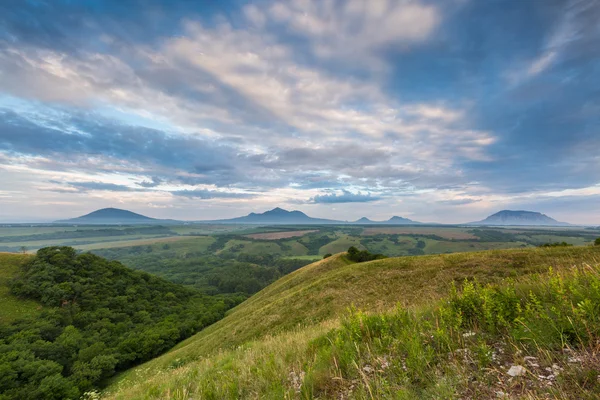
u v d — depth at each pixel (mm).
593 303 3193
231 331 31625
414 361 3449
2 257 67000
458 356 3562
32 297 56031
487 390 2805
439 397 2729
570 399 2348
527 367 2965
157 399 6586
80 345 43844
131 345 44812
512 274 20656
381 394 3139
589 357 2787
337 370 4266
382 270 31859
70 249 74875
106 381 37594
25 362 34594
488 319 4055
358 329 5129
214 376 6770
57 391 31453
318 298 30484
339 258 59844
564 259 20078
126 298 66000
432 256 32750
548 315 3488
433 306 5941
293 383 4488
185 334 55156
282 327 27172
